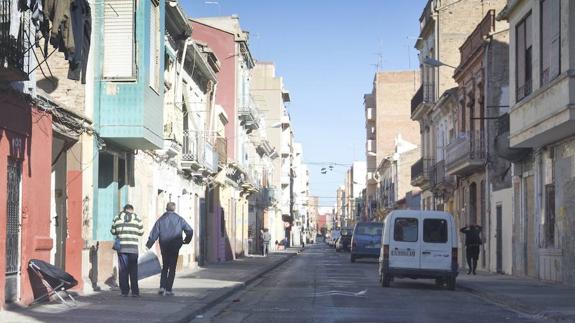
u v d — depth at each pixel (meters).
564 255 20.36
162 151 23.50
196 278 22.34
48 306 12.95
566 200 20.20
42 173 13.44
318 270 30.25
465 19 39.50
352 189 140.00
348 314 13.50
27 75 11.37
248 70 45.44
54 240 15.70
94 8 16.91
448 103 37.16
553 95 18.61
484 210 30.30
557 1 18.62
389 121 78.56
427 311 14.33
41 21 12.00
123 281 15.27
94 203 16.64
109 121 16.89
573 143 19.73
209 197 35.00
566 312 13.58
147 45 17.34
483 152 29.47
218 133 35.34
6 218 11.85
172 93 24.53
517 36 22.62
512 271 25.67
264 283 22.52
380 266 21.56
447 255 20.28
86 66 16.42
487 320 13.10
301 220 128.62
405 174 64.44
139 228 15.37
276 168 80.44
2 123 11.61
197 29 41.19
